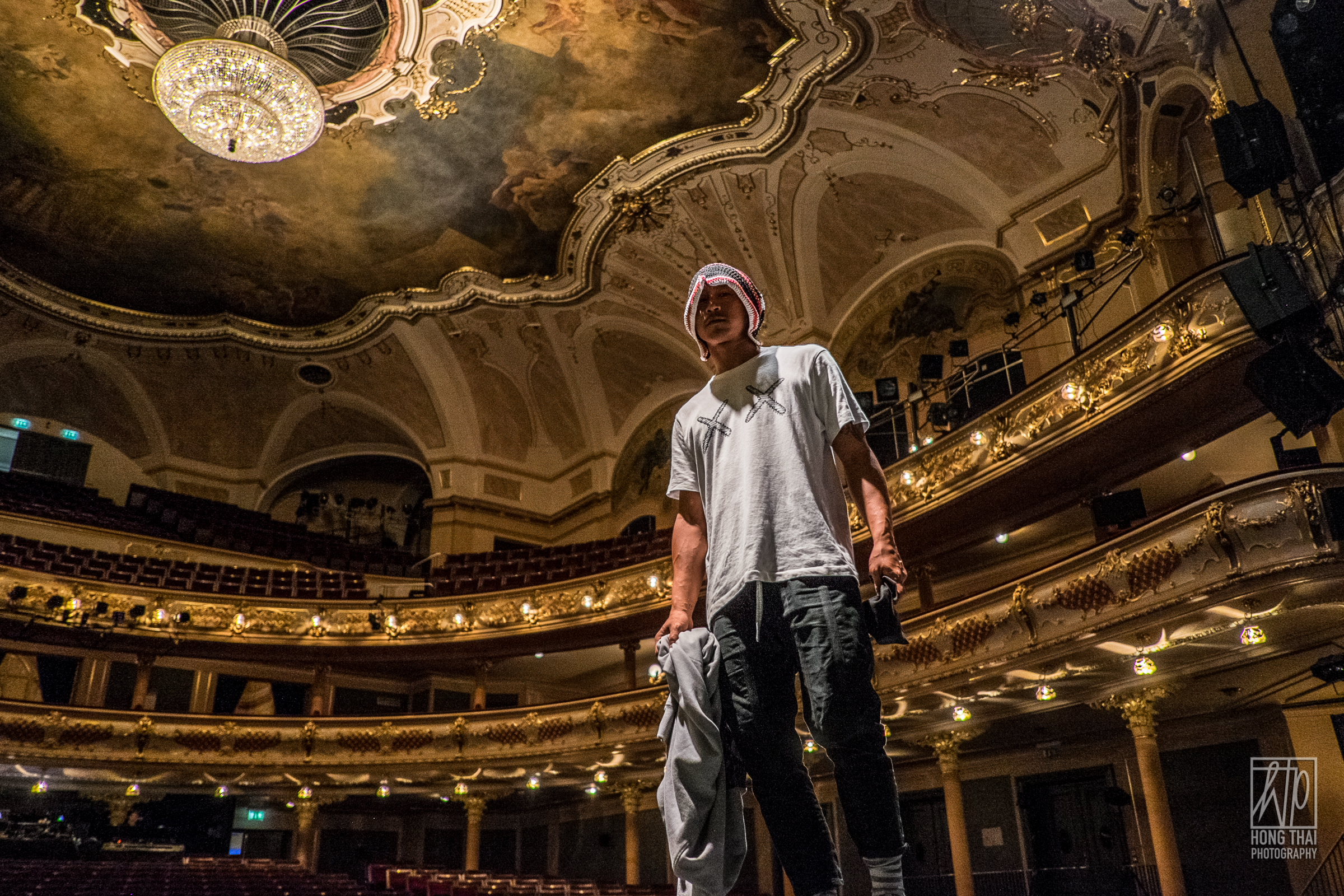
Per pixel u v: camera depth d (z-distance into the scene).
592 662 23.20
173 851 20.22
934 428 18.17
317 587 22.75
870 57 15.69
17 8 15.52
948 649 13.93
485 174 19.41
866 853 1.47
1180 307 11.95
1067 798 16.56
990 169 16.98
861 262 20.06
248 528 24.69
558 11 15.62
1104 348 13.12
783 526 1.61
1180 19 9.23
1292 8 7.63
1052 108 15.38
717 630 1.60
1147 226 14.50
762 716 1.53
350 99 17.31
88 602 19.23
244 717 19.31
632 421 25.58
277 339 24.62
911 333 19.20
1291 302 7.15
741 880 17.66
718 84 17.03
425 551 26.72
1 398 24.30
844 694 1.45
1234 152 7.49
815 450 1.71
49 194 19.78
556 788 20.84
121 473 25.72
